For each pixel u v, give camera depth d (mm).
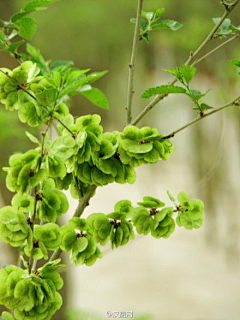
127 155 954
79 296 3047
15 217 925
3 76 935
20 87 933
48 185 943
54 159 923
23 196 936
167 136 961
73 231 943
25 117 939
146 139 956
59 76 934
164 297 3115
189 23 2982
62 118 963
